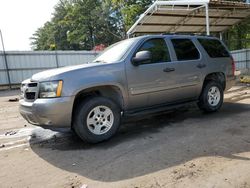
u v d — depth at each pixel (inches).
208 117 227.0
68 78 159.9
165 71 201.2
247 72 752.3
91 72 168.7
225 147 151.6
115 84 175.8
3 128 237.5
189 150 150.0
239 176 115.5
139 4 963.3
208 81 239.8
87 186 115.3
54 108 154.9
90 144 172.4
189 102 227.1
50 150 167.0
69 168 136.6
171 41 214.7
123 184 114.9
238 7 459.2
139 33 544.4
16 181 125.6
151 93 194.9
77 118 165.3
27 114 166.4
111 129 176.4
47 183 121.3
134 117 242.1
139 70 187.6
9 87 783.1
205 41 242.4
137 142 170.6
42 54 828.0
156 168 128.7
